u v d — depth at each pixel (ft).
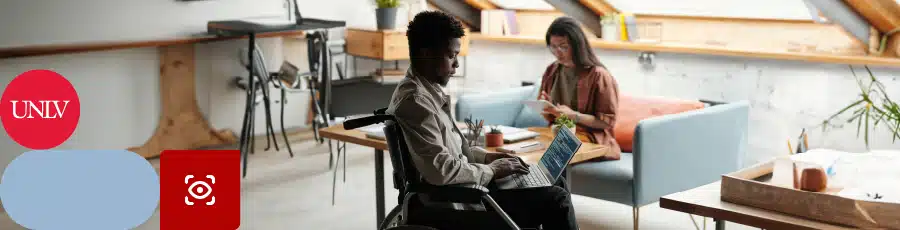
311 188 16.89
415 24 9.03
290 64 19.89
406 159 9.02
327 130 12.75
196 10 19.38
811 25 17.37
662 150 12.93
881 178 8.32
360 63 23.12
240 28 18.17
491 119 16.17
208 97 20.13
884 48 16.29
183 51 19.45
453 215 9.04
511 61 22.25
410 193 9.07
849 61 16.33
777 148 17.84
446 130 9.17
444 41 8.95
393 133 9.05
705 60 18.56
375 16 21.58
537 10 22.04
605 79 13.23
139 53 18.66
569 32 13.17
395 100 9.05
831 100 16.92
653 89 19.54
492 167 9.38
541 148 11.51
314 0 21.45
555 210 9.33
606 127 13.23
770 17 17.97
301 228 14.25
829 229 7.11
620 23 19.75
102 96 18.08
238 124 20.90
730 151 14.26
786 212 7.54
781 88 17.57
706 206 7.81
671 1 19.01
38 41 16.75
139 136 18.86
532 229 9.34
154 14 18.66
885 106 11.40
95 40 17.70
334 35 22.12
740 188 7.85
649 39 19.83
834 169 8.00
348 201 15.96
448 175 8.80
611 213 14.90
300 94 22.07
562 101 13.75
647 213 14.92
